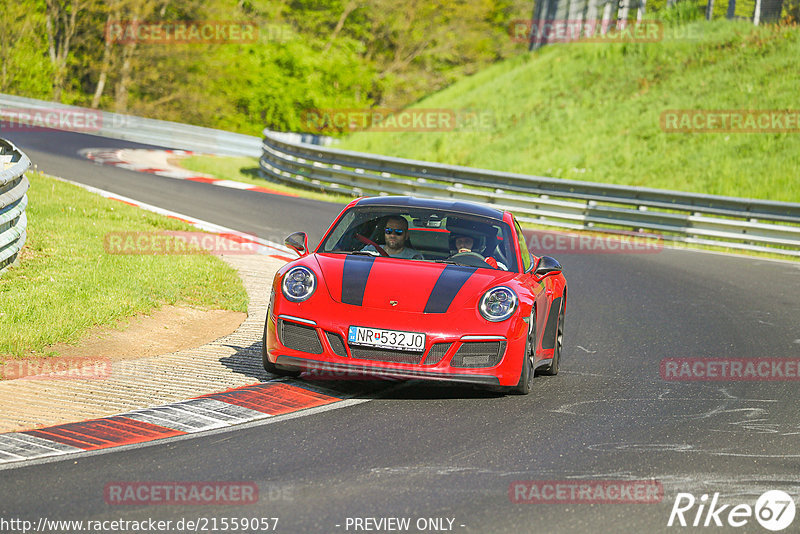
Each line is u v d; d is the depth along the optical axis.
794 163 81.50
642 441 18.78
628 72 108.69
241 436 17.86
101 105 169.75
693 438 19.22
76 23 167.62
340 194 77.88
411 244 24.31
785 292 43.66
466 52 188.88
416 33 187.12
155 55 168.75
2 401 19.55
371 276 22.19
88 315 26.95
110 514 13.39
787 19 107.50
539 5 140.88
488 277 22.66
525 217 68.12
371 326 20.73
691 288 43.78
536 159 96.38
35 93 164.25
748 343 31.42
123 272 33.88
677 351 29.77
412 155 107.00
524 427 19.45
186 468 15.75
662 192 63.12
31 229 39.28
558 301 26.12
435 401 21.53
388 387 22.80
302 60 173.62
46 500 13.91
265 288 36.38
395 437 18.19
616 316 36.03
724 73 100.25
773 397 23.66
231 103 174.25
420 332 20.67
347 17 189.00
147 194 63.59
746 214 60.44
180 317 29.92
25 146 89.50
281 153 85.75
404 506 14.18
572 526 13.66
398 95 184.38
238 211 59.50
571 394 23.16
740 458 17.81
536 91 113.44
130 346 25.72
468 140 106.75
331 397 21.44
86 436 17.44
